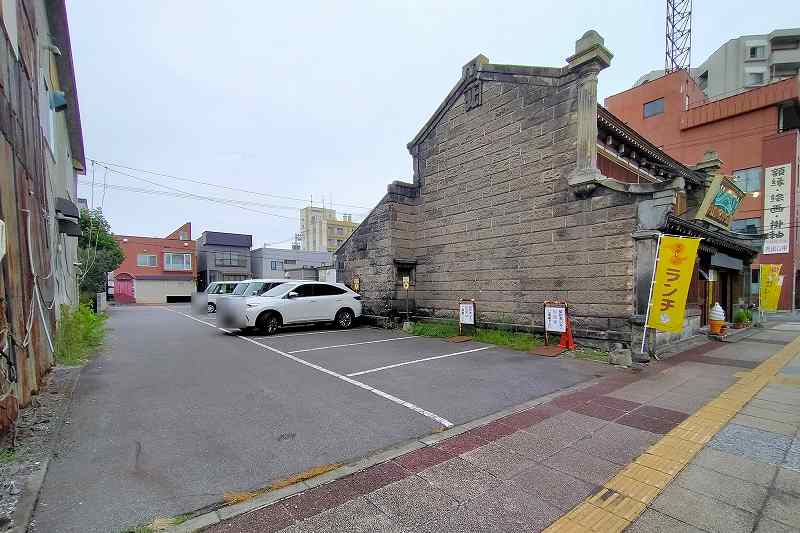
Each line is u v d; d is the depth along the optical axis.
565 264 8.44
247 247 42.53
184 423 4.21
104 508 2.64
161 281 36.81
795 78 21.28
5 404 3.63
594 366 6.81
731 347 8.74
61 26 8.55
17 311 4.13
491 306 10.09
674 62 27.50
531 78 9.19
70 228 9.31
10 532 2.30
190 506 2.68
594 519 2.52
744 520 2.49
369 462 3.33
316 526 2.45
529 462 3.31
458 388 5.54
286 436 3.89
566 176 8.44
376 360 7.38
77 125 11.90
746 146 22.91
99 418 4.34
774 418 4.27
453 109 11.29
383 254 12.38
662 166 11.98
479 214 10.47
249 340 9.92
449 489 2.89
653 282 7.03
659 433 3.90
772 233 22.00
